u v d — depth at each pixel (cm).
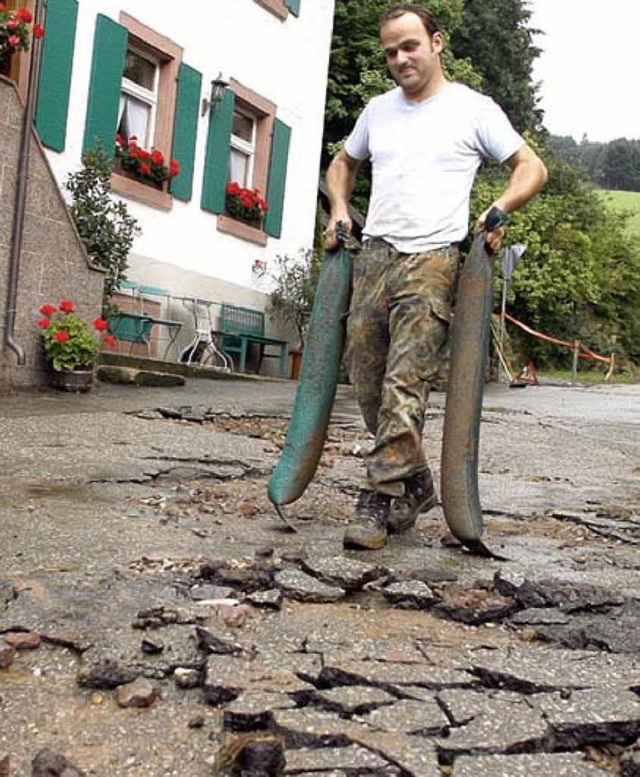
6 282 983
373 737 246
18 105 988
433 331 432
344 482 639
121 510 506
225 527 475
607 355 2972
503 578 373
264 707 258
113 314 1231
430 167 436
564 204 2866
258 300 1658
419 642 319
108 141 1335
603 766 247
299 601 358
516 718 261
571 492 677
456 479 435
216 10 1537
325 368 460
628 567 451
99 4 1316
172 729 254
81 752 241
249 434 865
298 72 1745
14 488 549
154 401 1015
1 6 980
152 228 1431
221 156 1554
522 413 1241
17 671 285
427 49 439
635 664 309
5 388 984
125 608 335
